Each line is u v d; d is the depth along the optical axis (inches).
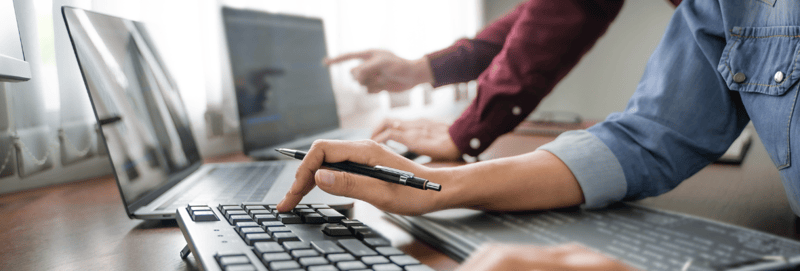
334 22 71.0
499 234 15.3
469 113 36.6
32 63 31.0
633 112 21.8
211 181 26.8
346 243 13.6
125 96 23.5
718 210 20.9
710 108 21.2
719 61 20.9
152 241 18.0
